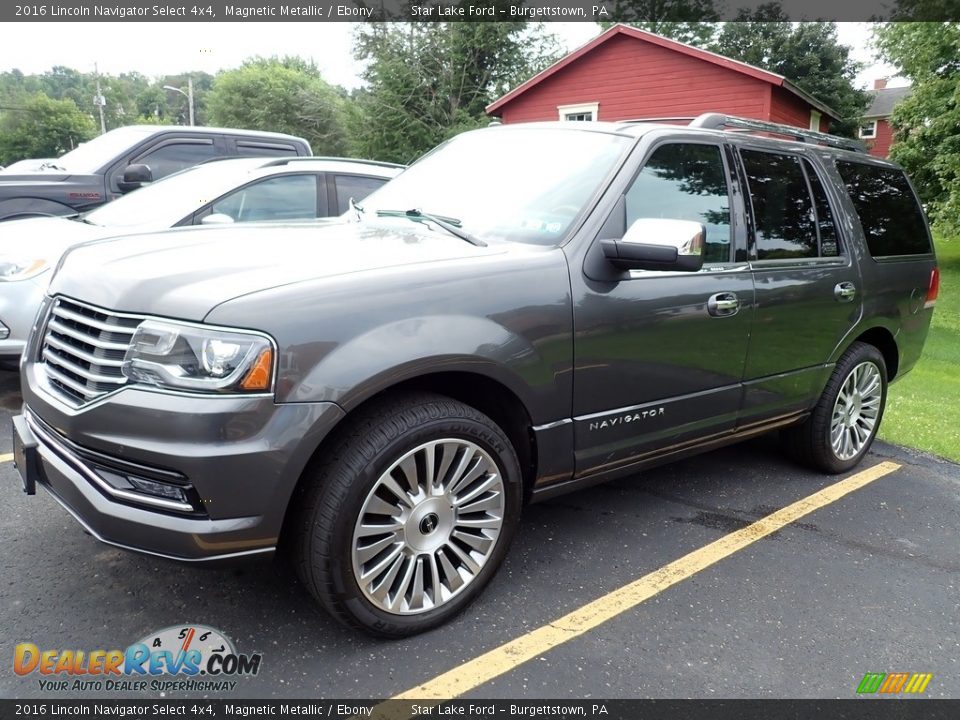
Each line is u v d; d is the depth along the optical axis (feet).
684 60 59.67
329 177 20.38
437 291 8.25
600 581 10.14
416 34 93.76
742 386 11.81
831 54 108.37
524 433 9.41
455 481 8.59
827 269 13.04
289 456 7.23
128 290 7.71
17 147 219.00
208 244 9.08
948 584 10.64
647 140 10.68
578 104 66.18
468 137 13.08
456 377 8.96
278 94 151.53
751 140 12.34
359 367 7.52
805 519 12.55
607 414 9.97
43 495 11.73
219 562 7.34
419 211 11.15
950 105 56.90
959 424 19.66
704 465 14.96
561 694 7.87
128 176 21.49
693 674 8.31
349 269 8.10
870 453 16.39
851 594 10.20
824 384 13.76
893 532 12.25
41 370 8.78
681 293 10.46
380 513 8.04
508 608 9.36
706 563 10.80
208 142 26.86
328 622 8.83
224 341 7.06
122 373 7.36
